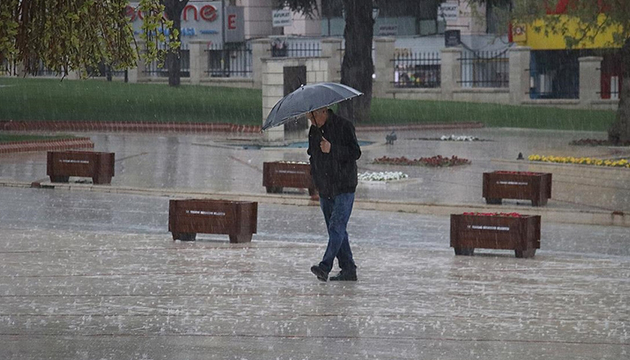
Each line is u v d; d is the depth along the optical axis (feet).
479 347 57.52
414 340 59.11
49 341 58.65
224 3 448.24
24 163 181.57
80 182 154.10
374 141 245.65
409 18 404.77
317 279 78.74
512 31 361.30
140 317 64.95
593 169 181.06
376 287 75.66
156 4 56.70
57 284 75.97
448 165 187.62
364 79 288.92
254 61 378.73
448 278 79.97
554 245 107.04
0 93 320.29
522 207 131.44
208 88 368.27
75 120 268.41
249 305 68.74
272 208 135.85
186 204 99.91
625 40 234.58
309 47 423.23
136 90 347.15
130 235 103.50
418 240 110.01
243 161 192.75
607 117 307.37
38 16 52.11
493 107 335.47
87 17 53.36
